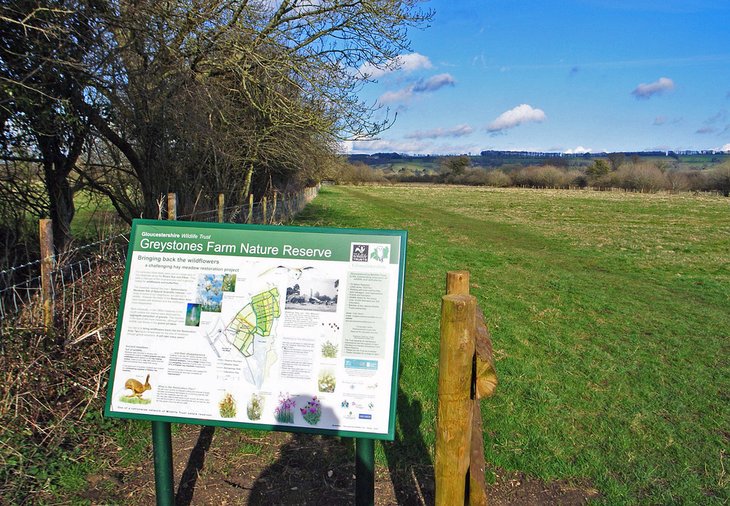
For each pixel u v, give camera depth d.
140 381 2.90
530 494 3.85
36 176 8.49
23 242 7.63
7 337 4.09
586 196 62.28
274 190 20.41
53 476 3.65
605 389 5.75
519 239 21.41
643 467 4.20
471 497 2.72
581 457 4.32
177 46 9.20
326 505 3.58
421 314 8.41
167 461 3.00
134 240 3.03
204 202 12.16
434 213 34.31
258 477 3.87
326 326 2.84
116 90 8.71
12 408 3.94
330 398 2.78
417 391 5.37
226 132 11.52
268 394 2.82
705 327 8.59
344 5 10.51
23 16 6.48
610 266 15.16
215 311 2.92
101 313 4.88
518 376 5.94
